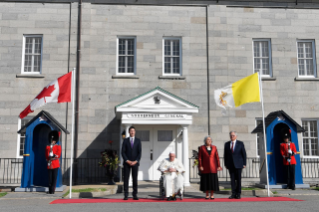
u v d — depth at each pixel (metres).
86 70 18.33
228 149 11.78
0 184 16.81
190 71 18.86
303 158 18.50
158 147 17.31
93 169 17.55
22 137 17.83
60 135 13.53
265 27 19.52
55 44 18.47
